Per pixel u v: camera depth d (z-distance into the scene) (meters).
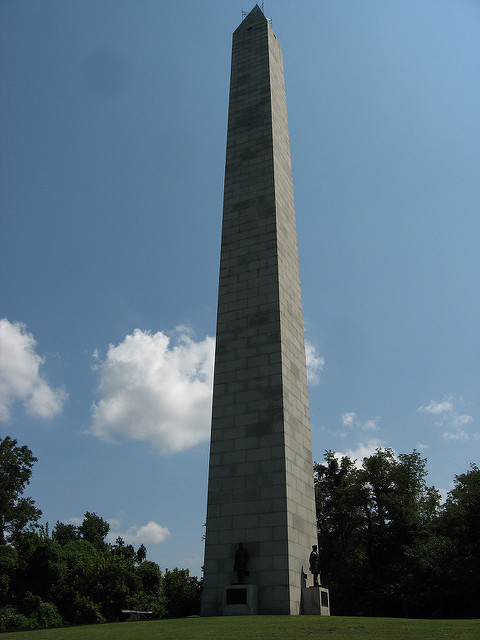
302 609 26.80
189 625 19.77
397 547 51.72
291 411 31.70
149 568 71.19
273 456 29.47
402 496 54.38
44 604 58.56
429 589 44.62
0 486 76.75
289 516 28.00
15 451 80.62
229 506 29.23
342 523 57.12
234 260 36.66
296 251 39.94
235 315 34.72
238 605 25.81
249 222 37.50
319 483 61.97
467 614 43.00
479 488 48.56
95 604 59.91
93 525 122.25
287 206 39.97
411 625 18.67
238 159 40.56
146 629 19.06
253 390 31.78
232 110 43.22
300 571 27.78
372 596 47.84
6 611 54.97
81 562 67.00
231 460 30.38
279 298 33.94
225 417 31.75
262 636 16.16
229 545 28.28
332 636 15.87
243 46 46.16
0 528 76.31
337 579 53.09
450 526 50.66
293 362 33.91
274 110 42.00
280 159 40.81
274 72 44.56
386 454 58.66
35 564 61.59
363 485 57.28
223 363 33.50
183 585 63.16
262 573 26.88
